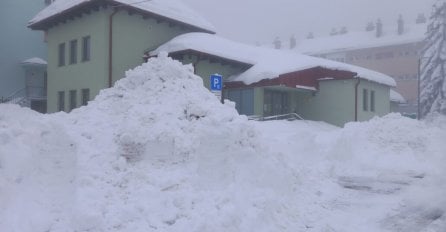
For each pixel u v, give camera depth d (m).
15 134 7.34
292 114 26.03
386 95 32.00
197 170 7.89
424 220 8.48
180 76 10.02
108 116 9.37
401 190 10.95
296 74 25.08
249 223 7.07
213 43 25.08
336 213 8.97
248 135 9.00
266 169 8.66
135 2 23.73
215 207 7.01
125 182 7.51
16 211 6.20
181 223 6.66
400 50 63.94
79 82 24.53
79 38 24.75
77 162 7.62
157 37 25.33
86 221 6.38
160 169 7.93
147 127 8.52
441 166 13.23
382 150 15.56
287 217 8.08
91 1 22.50
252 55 26.83
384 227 8.12
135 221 6.67
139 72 10.19
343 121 26.91
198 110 8.86
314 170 12.27
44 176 7.09
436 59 42.06
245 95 25.19
